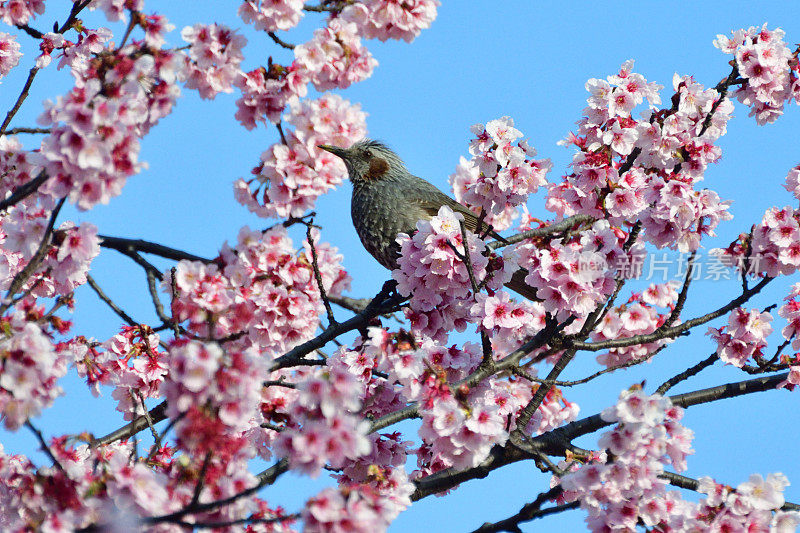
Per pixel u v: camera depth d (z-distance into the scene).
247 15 9.62
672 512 9.11
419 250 11.05
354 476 11.23
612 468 8.89
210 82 9.22
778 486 8.93
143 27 8.57
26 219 9.91
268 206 9.88
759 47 13.01
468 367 11.38
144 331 11.68
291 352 12.18
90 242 9.03
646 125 12.73
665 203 11.48
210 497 7.47
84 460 10.29
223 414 7.25
